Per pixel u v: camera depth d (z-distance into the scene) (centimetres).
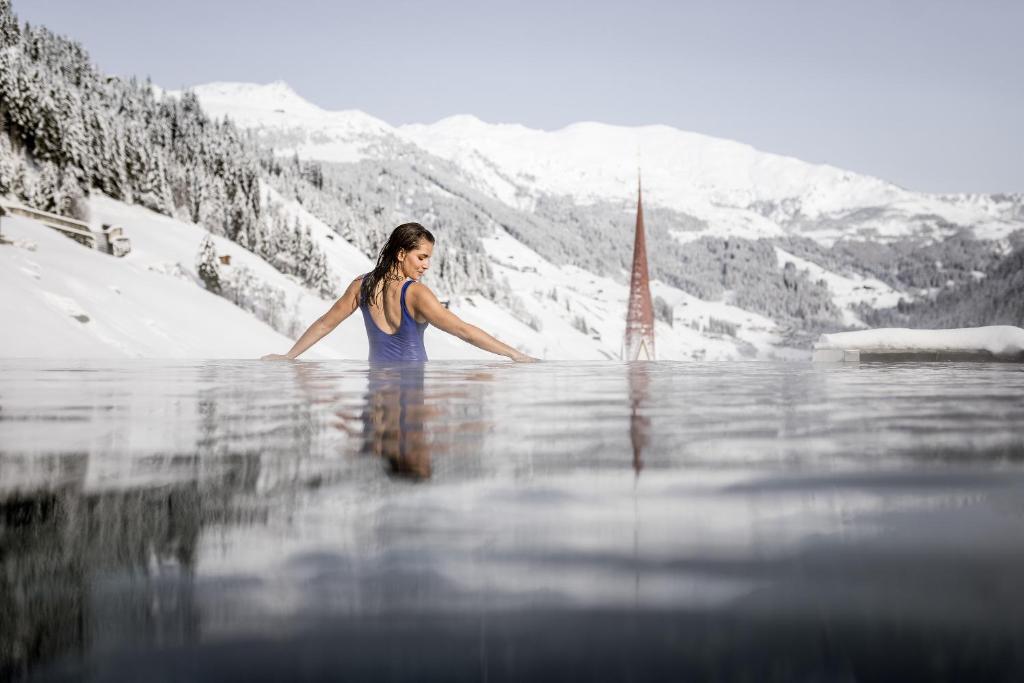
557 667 37
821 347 493
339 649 40
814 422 154
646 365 461
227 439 125
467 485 86
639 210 7231
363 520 69
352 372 363
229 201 5862
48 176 3619
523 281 18388
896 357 468
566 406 189
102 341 1802
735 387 260
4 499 77
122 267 2870
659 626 42
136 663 39
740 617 43
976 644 38
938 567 52
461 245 17212
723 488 84
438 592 49
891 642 39
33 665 39
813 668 36
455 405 192
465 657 39
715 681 35
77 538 62
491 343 454
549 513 72
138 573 53
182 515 71
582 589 49
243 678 37
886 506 73
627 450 114
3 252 2072
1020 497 78
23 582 51
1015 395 226
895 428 142
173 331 2391
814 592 47
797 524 67
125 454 108
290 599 48
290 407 184
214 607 47
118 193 4659
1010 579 49
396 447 117
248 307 3778
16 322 1577
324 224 8969
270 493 81
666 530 65
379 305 453
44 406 186
